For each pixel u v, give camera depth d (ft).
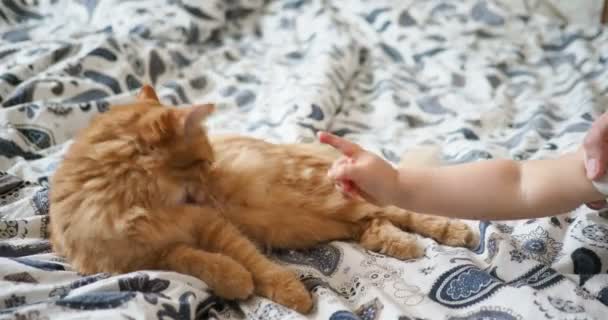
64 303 3.44
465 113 6.52
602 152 3.26
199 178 4.14
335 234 4.74
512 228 4.61
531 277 3.95
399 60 8.00
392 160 5.63
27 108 6.07
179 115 3.85
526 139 5.85
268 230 4.64
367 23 8.54
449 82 7.27
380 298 3.80
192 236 4.21
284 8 8.93
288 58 7.90
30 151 5.80
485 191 3.64
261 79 7.43
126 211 3.82
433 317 3.66
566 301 3.63
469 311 3.67
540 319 3.44
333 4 8.98
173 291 3.71
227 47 8.29
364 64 7.90
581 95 6.57
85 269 4.01
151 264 4.05
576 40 7.84
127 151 3.88
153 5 8.36
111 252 3.90
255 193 4.60
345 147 3.67
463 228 4.63
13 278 3.84
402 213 4.74
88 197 3.88
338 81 7.11
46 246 4.46
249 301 3.94
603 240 4.30
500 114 6.48
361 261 4.34
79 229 3.90
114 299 3.49
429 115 6.68
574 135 5.77
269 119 6.40
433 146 5.61
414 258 4.39
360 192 3.74
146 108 4.24
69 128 6.16
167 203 4.00
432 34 8.14
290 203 4.65
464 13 8.45
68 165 4.08
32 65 6.84
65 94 6.52
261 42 8.48
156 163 3.87
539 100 6.70
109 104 6.44
